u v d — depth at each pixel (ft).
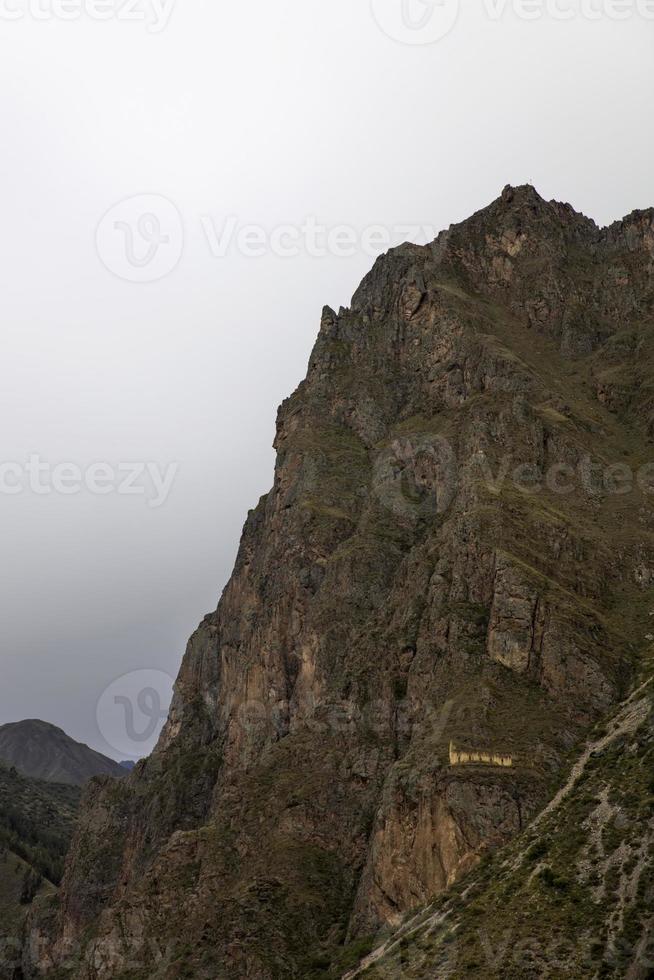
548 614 492.95
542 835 406.00
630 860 373.40
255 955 450.71
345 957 421.59
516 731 456.04
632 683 475.72
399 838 441.68
